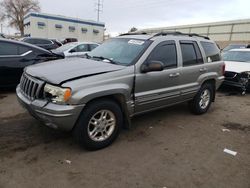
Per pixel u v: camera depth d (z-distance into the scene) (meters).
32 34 36.97
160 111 5.80
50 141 3.89
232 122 5.36
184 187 2.96
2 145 3.69
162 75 4.36
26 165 3.21
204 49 5.50
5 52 6.45
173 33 5.04
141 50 4.17
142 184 2.97
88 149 3.64
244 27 41.53
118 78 3.68
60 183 2.90
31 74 3.71
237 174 3.29
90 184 2.92
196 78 5.20
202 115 5.72
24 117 4.85
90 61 4.10
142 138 4.23
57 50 11.11
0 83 6.45
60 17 39.03
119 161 3.45
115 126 3.83
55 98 3.25
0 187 2.76
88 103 3.47
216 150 3.96
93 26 43.34
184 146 4.03
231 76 8.11
